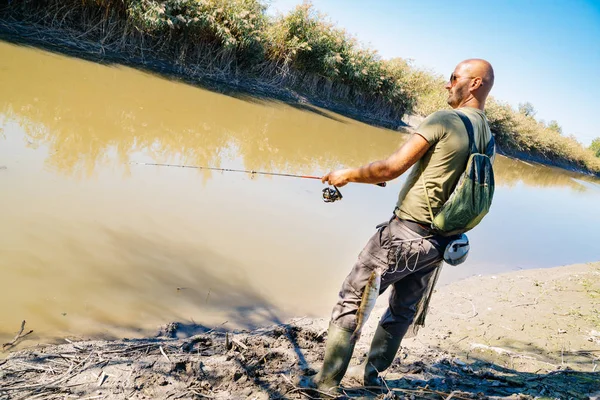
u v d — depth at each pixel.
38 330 2.79
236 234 4.84
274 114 13.39
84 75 9.83
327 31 19.23
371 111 22.83
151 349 2.73
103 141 6.35
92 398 2.18
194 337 3.00
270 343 3.16
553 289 5.41
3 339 2.64
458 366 3.26
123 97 9.15
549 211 12.33
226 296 3.74
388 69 22.53
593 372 3.27
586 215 13.64
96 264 3.60
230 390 2.46
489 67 2.36
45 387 2.20
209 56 15.22
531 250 7.69
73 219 4.11
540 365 3.39
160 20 12.88
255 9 16.16
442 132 2.18
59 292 3.19
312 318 3.76
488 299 4.83
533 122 32.69
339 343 2.43
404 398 2.58
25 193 4.27
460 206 2.15
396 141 17.19
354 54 20.64
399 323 2.59
